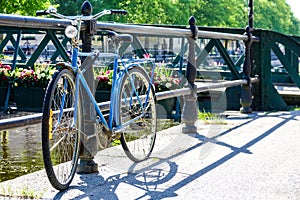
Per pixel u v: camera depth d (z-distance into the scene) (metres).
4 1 17.08
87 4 3.95
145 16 27.80
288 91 9.71
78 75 3.60
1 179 4.04
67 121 3.56
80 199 3.36
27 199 3.31
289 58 11.74
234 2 34.91
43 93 8.01
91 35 3.88
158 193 3.54
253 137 5.58
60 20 3.64
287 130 6.04
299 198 3.47
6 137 5.98
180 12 29.58
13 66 8.66
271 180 3.89
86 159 3.96
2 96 8.10
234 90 8.18
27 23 3.37
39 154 5.03
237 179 3.90
